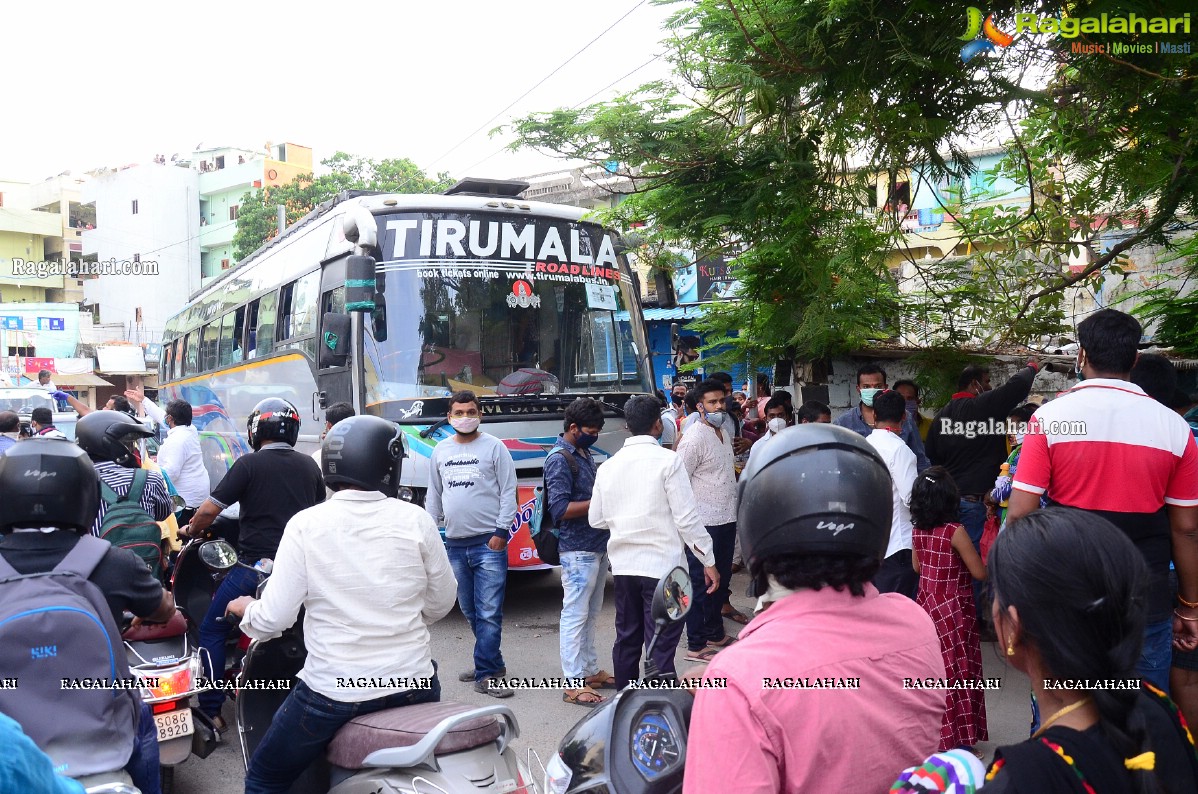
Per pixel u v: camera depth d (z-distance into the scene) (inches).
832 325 241.9
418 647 127.5
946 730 171.2
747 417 421.4
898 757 67.1
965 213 299.6
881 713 66.2
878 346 342.0
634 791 88.8
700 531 195.3
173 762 165.8
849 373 363.6
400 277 309.7
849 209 233.5
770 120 231.6
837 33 191.9
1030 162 275.4
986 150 279.7
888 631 69.2
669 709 92.4
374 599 123.1
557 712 217.5
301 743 123.0
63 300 1652.3
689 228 248.4
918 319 298.0
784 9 196.4
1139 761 55.4
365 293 293.0
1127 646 58.1
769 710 62.4
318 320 348.5
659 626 95.5
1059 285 278.4
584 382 331.0
